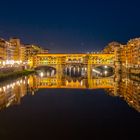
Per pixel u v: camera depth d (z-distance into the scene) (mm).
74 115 76812
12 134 59188
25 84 165625
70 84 177125
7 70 195625
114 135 58906
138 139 56438
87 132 60812
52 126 65375
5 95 114625
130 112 80625
